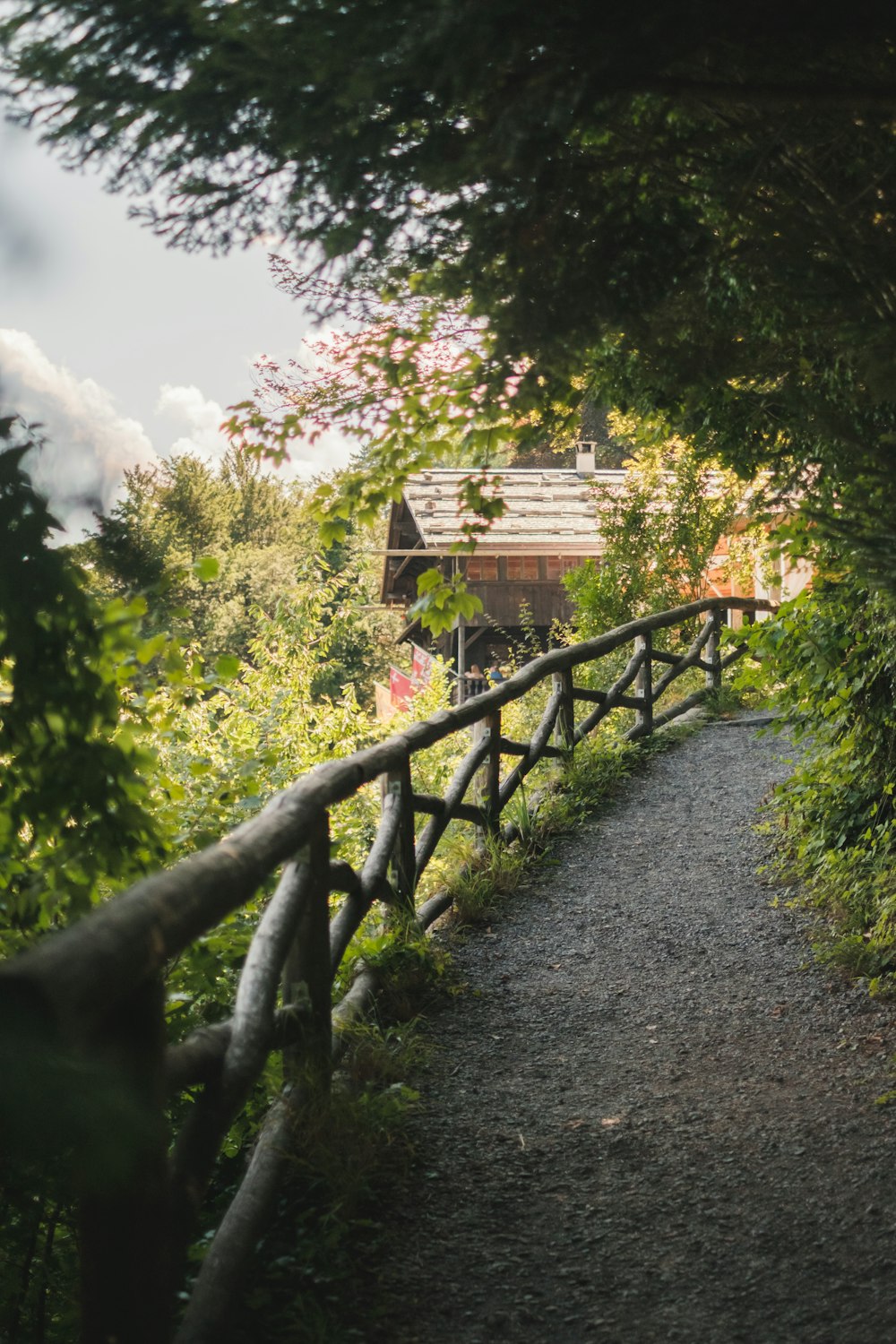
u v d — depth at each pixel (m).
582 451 22.83
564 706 8.84
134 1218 2.04
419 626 24.20
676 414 3.93
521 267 2.60
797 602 6.07
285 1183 3.31
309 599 11.09
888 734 5.89
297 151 2.40
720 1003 4.94
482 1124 3.88
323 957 3.68
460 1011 4.95
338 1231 3.06
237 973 3.95
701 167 2.77
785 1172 3.48
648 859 7.07
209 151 2.40
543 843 7.44
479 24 2.09
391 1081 4.16
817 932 5.59
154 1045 2.06
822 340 3.10
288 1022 3.45
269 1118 3.42
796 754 9.12
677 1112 3.93
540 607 20.94
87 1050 1.61
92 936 1.70
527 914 6.27
